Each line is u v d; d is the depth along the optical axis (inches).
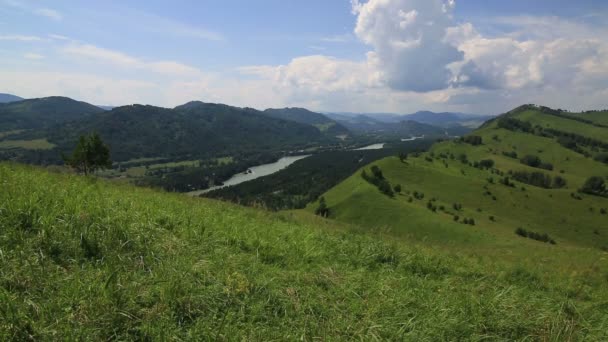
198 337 170.2
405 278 297.0
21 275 184.2
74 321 158.9
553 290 353.4
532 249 858.1
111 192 393.1
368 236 441.7
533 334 220.7
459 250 559.2
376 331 196.9
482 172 6230.3
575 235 4052.7
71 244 222.7
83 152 2060.8
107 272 200.8
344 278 271.3
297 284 247.4
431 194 4921.3
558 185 5866.1
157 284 199.2
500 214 4480.8
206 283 217.0
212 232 311.9
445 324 216.2
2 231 217.3
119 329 164.7
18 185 298.7
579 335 223.1
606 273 466.3
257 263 265.9
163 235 273.7
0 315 153.9
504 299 267.6
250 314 198.7
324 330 194.7
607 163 6993.1
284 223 470.9
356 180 4982.8
